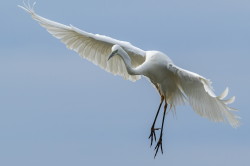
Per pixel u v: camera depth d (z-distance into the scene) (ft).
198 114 54.90
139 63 58.59
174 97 57.62
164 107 58.39
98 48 58.75
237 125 52.54
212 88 52.03
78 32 56.59
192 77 53.67
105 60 59.47
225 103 51.60
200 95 54.29
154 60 56.39
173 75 56.39
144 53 57.26
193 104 54.95
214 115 53.78
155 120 58.80
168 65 55.52
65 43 58.49
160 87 57.72
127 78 60.59
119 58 59.47
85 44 58.59
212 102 53.52
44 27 57.72
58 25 56.95
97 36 57.21
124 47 57.21
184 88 55.26
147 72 56.65
